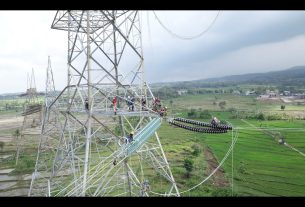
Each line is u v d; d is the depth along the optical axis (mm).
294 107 191875
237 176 63219
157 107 28094
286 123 121438
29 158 74562
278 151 84375
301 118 137500
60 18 28906
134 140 24172
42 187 42844
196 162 71312
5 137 110750
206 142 97562
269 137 99250
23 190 54094
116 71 28688
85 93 26469
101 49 27219
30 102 102688
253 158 78062
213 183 57562
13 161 74062
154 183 52844
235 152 83938
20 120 167750
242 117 141500
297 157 78250
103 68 24891
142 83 27688
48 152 54688
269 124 119750
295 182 60656
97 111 24812
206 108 186125
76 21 27391
